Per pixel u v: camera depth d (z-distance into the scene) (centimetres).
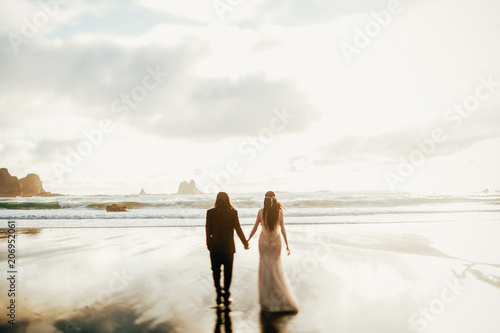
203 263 862
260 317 482
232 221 580
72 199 5406
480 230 1474
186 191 13938
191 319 475
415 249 1023
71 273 761
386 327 445
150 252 1014
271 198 553
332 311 506
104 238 1314
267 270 528
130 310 516
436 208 3045
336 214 2470
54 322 466
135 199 5447
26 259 914
